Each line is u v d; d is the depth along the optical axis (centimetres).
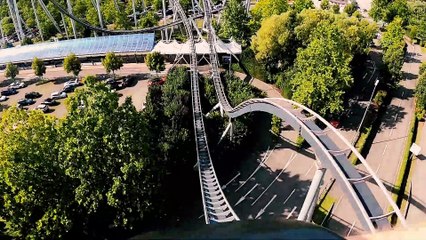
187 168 7306
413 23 14950
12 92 11781
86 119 5319
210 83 10431
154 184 5738
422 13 15100
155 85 10512
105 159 5400
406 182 7531
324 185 7419
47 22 16812
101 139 5378
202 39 12588
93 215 5700
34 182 5244
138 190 5497
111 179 5438
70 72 12131
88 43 13425
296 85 9500
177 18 15462
